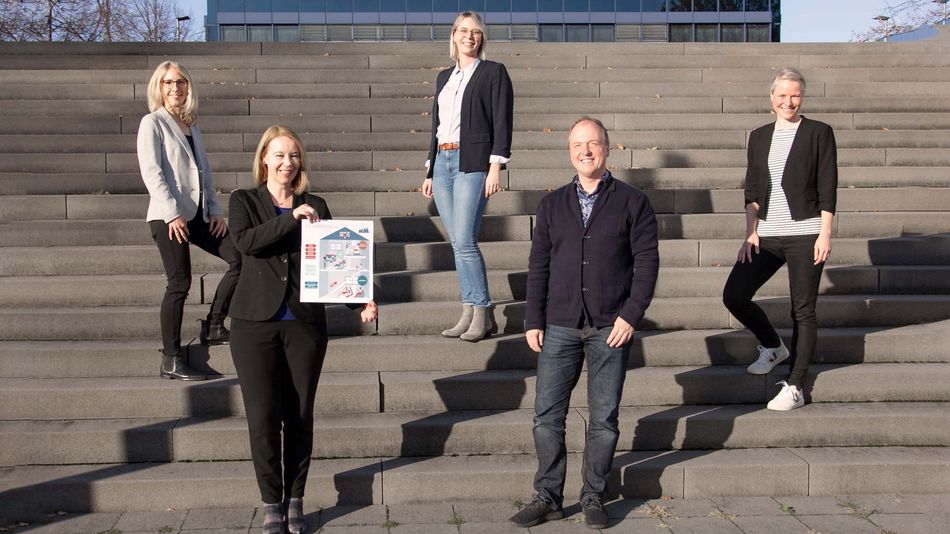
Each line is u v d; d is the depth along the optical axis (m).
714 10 33.97
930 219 6.30
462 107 4.86
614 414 3.96
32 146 7.24
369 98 8.30
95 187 6.68
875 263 5.95
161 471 4.21
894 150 7.33
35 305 5.25
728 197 6.62
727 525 3.97
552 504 4.00
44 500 4.04
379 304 5.37
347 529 3.91
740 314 4.80
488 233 6.17
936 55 9.15
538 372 4.03
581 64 9.08
